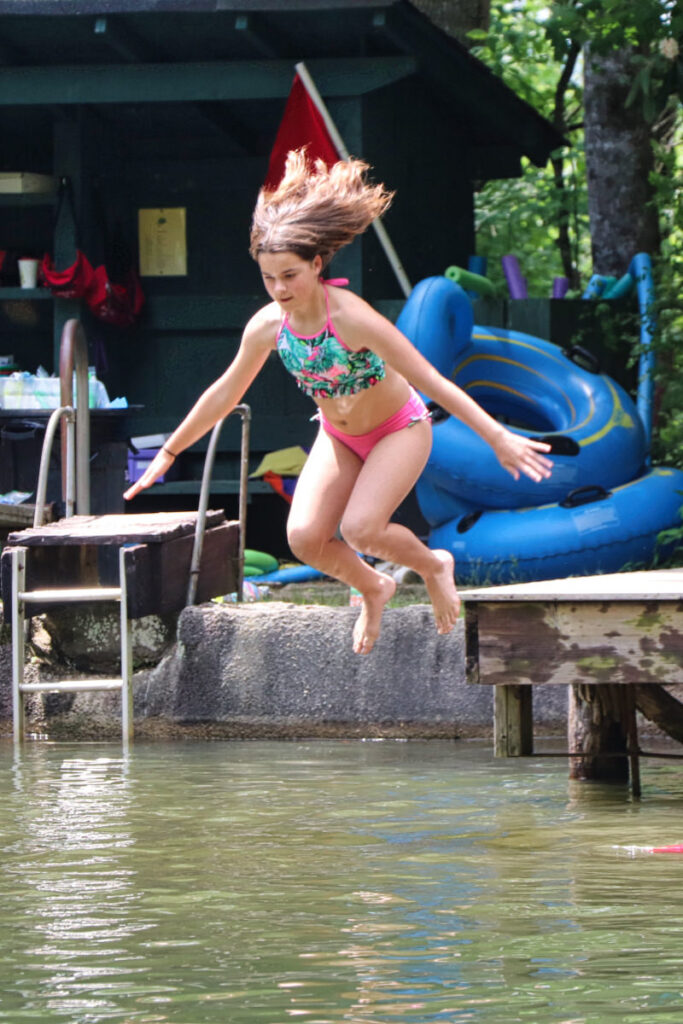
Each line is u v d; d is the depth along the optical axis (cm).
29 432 3534
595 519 3778
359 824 1672
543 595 1909
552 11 4025
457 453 3869
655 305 4388
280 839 1572
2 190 4478
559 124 6600
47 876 1382
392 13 3991
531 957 1065
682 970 1025
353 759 2291
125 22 4044
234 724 2652
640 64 3978
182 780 2053
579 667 1914
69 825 1670
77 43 4209
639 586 1998
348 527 1552
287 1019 919
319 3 3912
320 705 2617
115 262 4631
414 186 4662
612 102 5144
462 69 4534
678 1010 929
